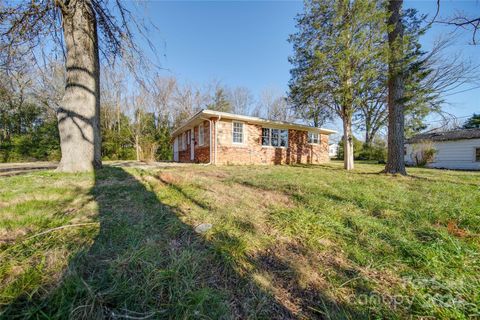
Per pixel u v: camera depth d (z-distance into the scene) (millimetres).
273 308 995
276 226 1911
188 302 963
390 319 933
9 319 832
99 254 1303
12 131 16016
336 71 6961
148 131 18203
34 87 13211
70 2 4371
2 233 1532
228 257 1341
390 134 6434
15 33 4117
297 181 4395
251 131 10711
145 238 1547
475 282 1156
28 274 1050
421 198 3023
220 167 7734
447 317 940
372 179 5008
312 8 7219
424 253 1423
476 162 12281
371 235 1753
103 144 15758
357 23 6633
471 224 2002
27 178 3695
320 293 1104
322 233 1778
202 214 2133
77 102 4633
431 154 13742
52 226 1677
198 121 10586
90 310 882
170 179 3979
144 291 1006
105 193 2811
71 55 4555
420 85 8102
